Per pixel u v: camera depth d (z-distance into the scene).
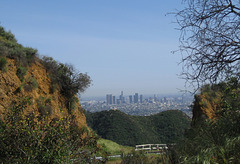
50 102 16.53
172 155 4.88
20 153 6.31
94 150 8.19
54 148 6.51
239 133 4.73
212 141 4.57
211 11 4.16
